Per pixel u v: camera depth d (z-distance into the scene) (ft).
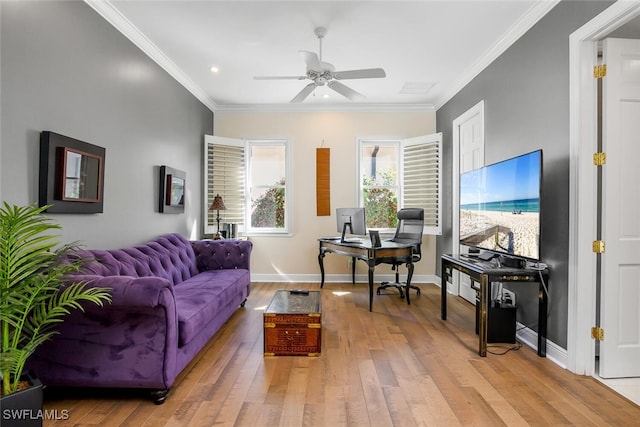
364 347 9.18
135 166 10.50
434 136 15.96
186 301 8.23
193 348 7.77
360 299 14.16
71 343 6.38
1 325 5.38
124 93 9.91
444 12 9.29
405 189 17.20
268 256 17.72
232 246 13.19
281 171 18.11
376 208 17.98
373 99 16.57
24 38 6.61
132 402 6.50
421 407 6.33
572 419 5.99
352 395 6.75
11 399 4.85
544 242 8.84
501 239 9.40
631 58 7.50
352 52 11.70
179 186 13.43
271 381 7.32
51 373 6.37
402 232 15.30
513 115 10.35
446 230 15.94
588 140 7.61
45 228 5.47
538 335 8.64
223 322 10.11
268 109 17.63
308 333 8.63
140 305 6.05
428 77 13.82
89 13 8.41
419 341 9.61
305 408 6.29
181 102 13.85
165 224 12.60
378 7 9.10
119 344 6.38
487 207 10.14
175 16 9.50
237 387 7.07
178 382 7.27
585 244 7.61
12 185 6.40
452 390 6.95
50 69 7.23
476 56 11.94
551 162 8.59
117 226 9.59
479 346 8.86
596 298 7.75
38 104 6.94
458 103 14.62
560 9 8.27
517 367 8.00
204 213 16.24
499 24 9.86
